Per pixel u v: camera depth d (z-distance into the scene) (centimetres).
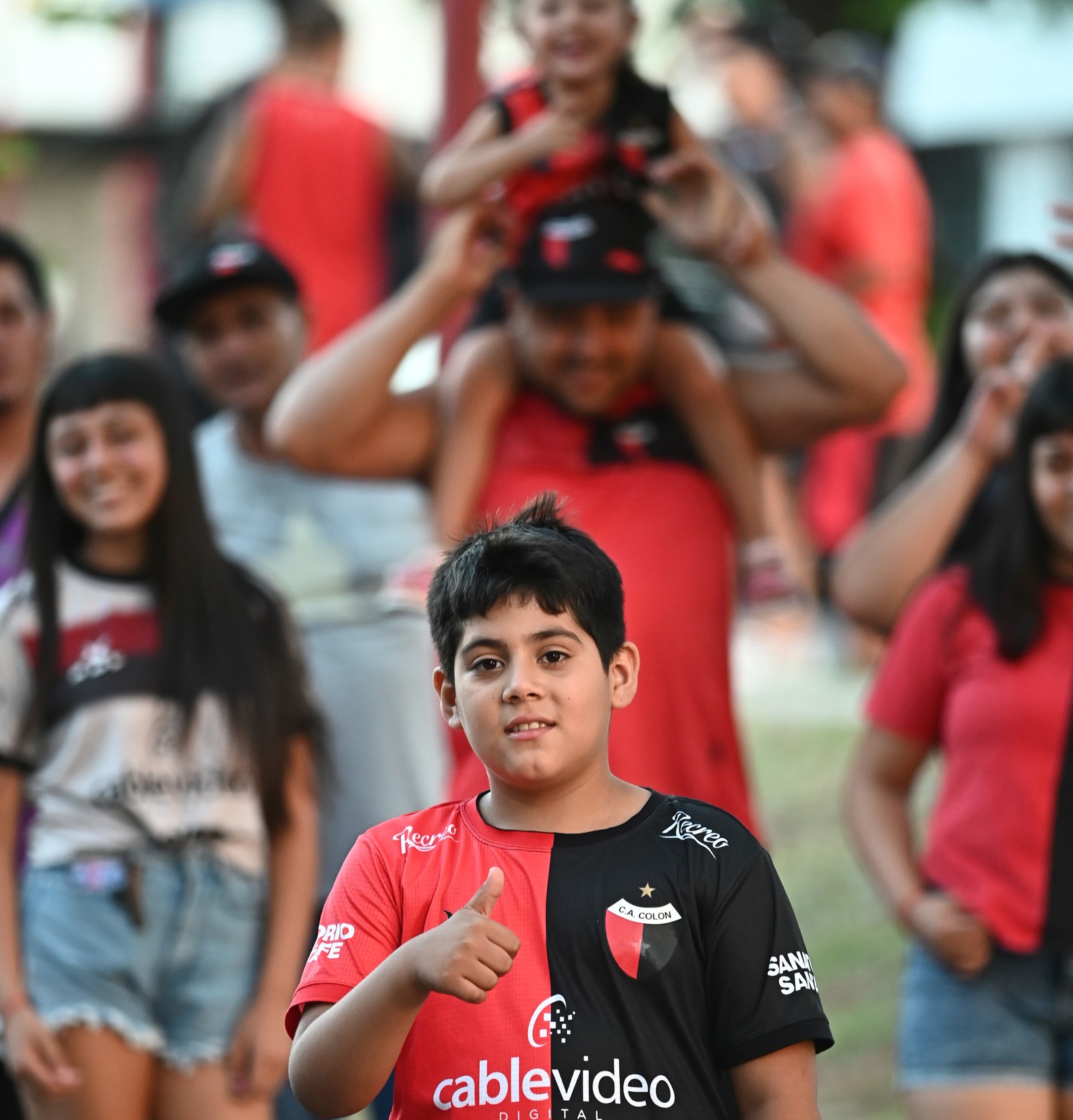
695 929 984
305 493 1845
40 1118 1412
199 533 1535
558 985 971
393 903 1012
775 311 1638
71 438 1518
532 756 983
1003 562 1538
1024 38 4991
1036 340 1731
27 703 1491
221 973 1459
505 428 1645
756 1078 984
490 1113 959
